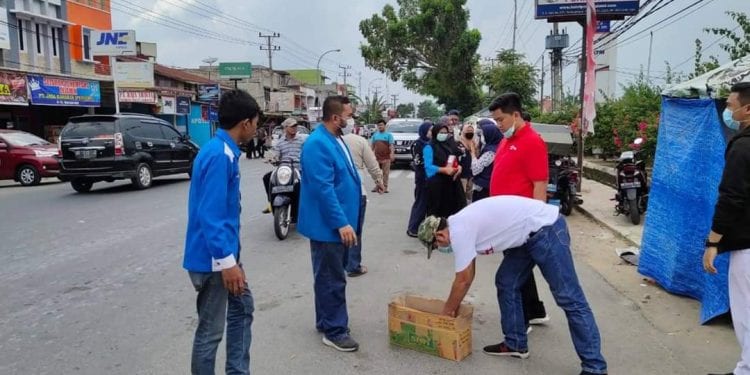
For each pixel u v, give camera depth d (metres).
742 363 3.36
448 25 43.31
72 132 13.59
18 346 4.36
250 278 6.24
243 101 3.08
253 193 13.40
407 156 19.77
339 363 4.03
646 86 16.44
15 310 5.18
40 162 16.28
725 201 3.27
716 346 4.29
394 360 4.08
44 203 12.02
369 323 4.83
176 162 15.58
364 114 83.31
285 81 70.19
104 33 25.27
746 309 3.34
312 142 4.16
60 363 4.04
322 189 4.09
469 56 42.50
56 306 5.29
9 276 6.31
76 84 23.72
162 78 35.62
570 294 3.74
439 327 4.06
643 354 4.16
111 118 13.63
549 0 14.25
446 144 7.62
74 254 7.32
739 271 3.33
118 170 13.55
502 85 30.53
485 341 4.42
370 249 7.67
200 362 3.19
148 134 14.56
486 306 5.25
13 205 11.74
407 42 44.88
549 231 3.73
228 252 2.98
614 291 5.71
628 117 15.43
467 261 3.80
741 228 3.30
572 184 10.30
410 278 6.23
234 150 3.10
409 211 10.95
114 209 11.06
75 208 11.23
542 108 31.44
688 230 5.34
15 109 23.89
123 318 4.96
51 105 22.73
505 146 4.41
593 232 8.90
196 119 37.19
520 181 4.29
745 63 5.11
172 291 5.76
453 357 4.04
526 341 4.09
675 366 3.95
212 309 3.16
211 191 2.96
